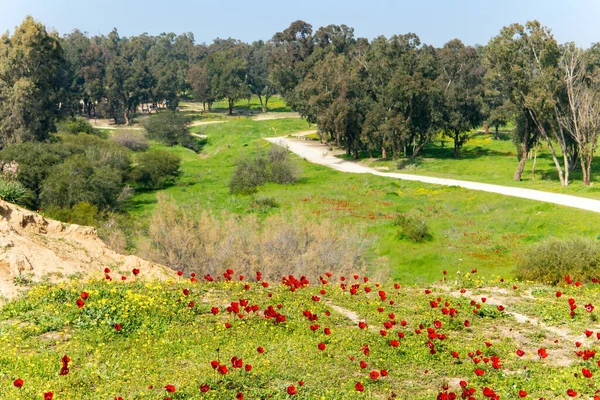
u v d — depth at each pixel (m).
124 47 190.25
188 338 12.04
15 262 14.38
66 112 108.75
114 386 9.39
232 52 172.00
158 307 13.49
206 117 151.25
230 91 150.88
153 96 151.88
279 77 135.62
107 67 147.25
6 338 11.12
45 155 53.81
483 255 37.09
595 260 26.00
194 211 50.44
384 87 82.12
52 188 47.66
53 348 11.06
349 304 15.77
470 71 94.19
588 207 43.16
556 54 56.03
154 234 27.88
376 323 14.14
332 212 50.56
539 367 11.34
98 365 10.36
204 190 65.62
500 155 86.44
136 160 70.19
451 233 42.38
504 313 15.27
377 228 44.28
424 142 83.25
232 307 12.49
